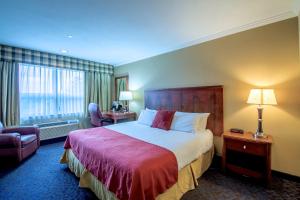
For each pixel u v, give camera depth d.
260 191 1.99
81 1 1.83
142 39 3.05
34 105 3.82
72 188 2.08
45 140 3.92
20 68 3.59
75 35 2.83
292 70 2.17
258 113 2.30
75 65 4.40
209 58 2.96
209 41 2.95
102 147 1.95
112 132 2.68
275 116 2.31
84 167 2.09
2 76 3.29
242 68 2.58
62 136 4.20
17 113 3.49
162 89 3.75
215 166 2.70
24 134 3.21
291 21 2.15
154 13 2.11
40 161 2.91
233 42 2.67
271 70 2.32
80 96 4.63
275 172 2.32
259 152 2.10
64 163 2.73
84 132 2.68
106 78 5.16
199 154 2.27
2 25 2.42
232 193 1.96
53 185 2.15
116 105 4.80
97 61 4.84
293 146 2.19
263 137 2.21
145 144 2.05
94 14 2.12
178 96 3.39
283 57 2.22
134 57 4.38
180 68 3.43
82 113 4.64
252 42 2.48
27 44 3.29
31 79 3.77
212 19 2.28
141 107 4.41
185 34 2.81
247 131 2.55
